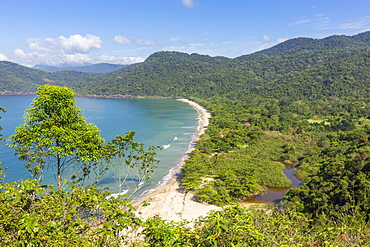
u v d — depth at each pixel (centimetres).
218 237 881
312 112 15175
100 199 953
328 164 5391
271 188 5144
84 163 1938
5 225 784
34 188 919
